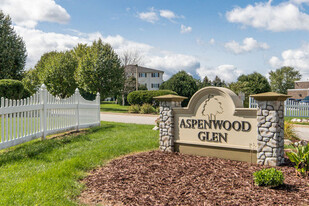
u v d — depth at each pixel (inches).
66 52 1405.0
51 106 369.7
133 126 512.4
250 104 781.9
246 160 245.6
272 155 228.2
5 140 275.6
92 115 498.3
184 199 159.6
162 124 299.0
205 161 248.4
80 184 187.0
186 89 1298.0
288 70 2972.4
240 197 159.6
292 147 318.7
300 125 615.5
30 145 311.1
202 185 182.1
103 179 199.2
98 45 1210.6
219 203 152.2
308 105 786.8
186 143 283.1
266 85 1349.7
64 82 1336.1
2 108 267.1
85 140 354.0
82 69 1157.7
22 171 213.2
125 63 1653.5
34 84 1391.5
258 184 177.0
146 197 164.1
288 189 171.5
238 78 1432.1
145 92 1077.8
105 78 1158.3
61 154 273.3
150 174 208.8
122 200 160.7
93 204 156.1
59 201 154.1
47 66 1326.3
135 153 287.0
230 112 254.8
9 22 1135.0
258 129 235.8
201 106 273.9
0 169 217.2
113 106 1461.6
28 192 162.7
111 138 367.9
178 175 205.3
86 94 1392.7
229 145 254.7
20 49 1143.6
